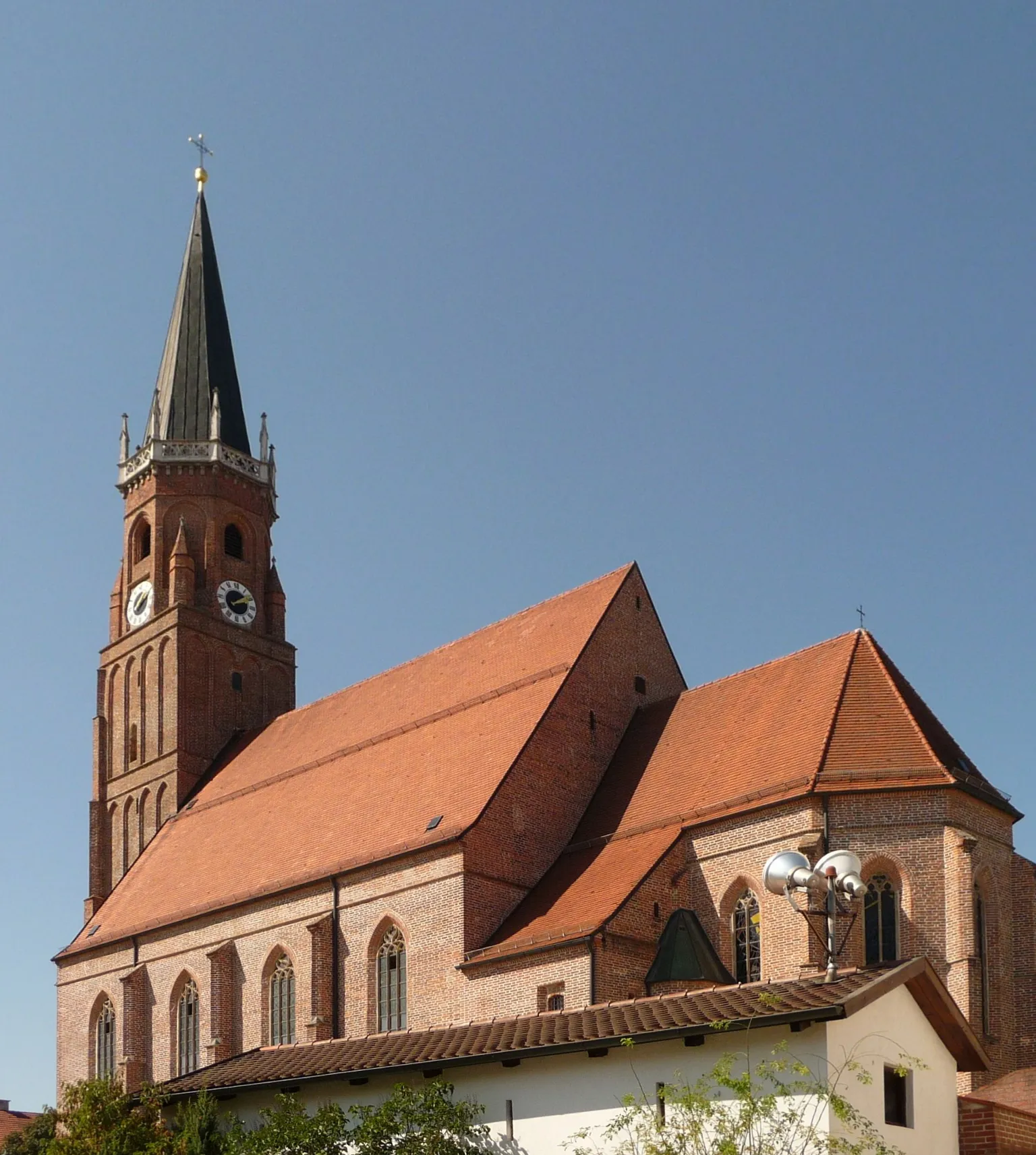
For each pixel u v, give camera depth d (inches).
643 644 3105.3
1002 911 2439.7
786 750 2529.5
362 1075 1878.7
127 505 4284.0
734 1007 1619.1
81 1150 2064.5
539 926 2561.5
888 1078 1550.2
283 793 3449.8
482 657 3260.3
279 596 4259.4
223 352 4404.5
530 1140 1697.8
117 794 4055.1
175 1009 3282.5
